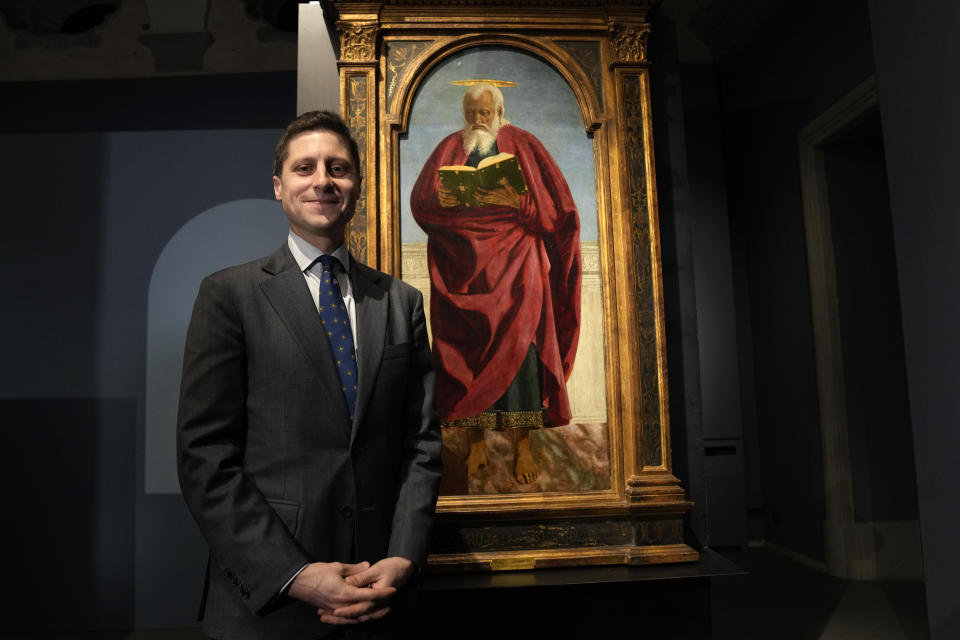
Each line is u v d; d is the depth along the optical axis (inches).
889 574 170.7
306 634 52.8
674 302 91.7
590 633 78.1
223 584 53.8
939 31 91.2
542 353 86.6
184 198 166.1
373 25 89.0
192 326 57.4
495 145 89.8
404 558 53.6
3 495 154.9
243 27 172.6
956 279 89.4
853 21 163.6
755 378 223.0
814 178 183.8
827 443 178.1
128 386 159.5
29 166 165.0
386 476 57.6
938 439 93.0
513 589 77.9
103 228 163.9
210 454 52.9
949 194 90.1
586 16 92.2
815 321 182.7
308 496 53.6
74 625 151.9
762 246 216.2
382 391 58.2
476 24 90.5
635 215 88.2
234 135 168.9
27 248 162.6
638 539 82.7
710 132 224.4
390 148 87.6
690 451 89.4
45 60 169.2
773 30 203.0
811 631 131.1
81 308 161.2
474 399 85.0
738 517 207.3
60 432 157.3
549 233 88.7
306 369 56.0
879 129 170.2
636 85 90.7
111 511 155.6
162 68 170.1
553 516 82.8
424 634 76.7
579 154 90.7
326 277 60.8
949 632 90.9
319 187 59.7
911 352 98.3
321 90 90.9
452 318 86.0
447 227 87.6
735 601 153.2
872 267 182.7
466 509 81.9
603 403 86.5
